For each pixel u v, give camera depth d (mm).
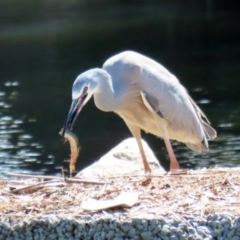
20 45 38250
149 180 7441
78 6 53812
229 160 15453
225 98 22969
